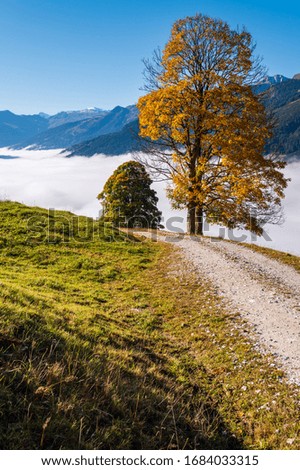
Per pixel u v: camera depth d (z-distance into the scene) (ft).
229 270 60.80
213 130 99.66
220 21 96.32
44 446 16.88
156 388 25.38
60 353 24.38
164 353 33.71
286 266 67.15
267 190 95.81
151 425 21.13
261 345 34.55
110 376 23.77
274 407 25.39
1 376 19.34
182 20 98.07
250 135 92.94
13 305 29.12
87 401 20.35
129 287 54.75
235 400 26.76
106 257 70.23
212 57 97.71
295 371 29.63
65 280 55.77
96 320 36.73
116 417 20.54
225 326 39.58
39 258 65.87
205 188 95.71
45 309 33.63
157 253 74.64
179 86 90.33
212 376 30.37
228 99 90.43
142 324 40.93
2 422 17.02
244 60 95.61
